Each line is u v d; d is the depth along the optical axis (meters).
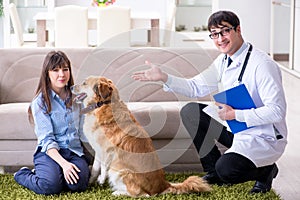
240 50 3.84
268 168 3.91
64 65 4.01
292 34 8.88
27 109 4.33
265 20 9.85
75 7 7.52
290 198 4.06
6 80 4.85
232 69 3.88
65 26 7.55
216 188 4.05
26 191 4.00
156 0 9.74
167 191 3.91
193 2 9.65
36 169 3.98
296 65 8.77
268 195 3.94
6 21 8.87
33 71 4.88
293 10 8.80
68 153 4.07
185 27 9.73
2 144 4.29
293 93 7.49
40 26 7.69
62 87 4.07
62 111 4.06
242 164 3.76
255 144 3.78
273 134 3.79
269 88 3.74
